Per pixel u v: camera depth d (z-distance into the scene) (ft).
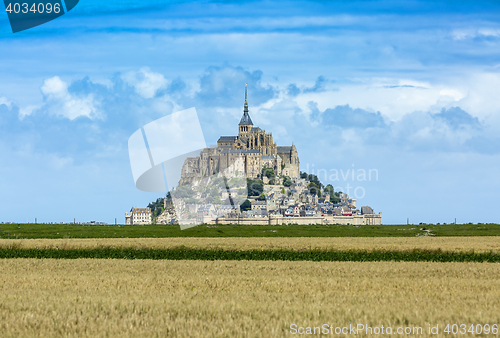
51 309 134.92
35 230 610.65
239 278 207.10
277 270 240.73
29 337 107.65
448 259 320.09
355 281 200.64
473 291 176.24
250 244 406.82
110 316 128.26
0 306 139.23
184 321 123.13
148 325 119.03
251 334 110.73
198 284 190.39
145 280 199.21
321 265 263.70
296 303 146.92
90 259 295.48
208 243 416.67
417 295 165.48
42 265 258.98
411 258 322.14
